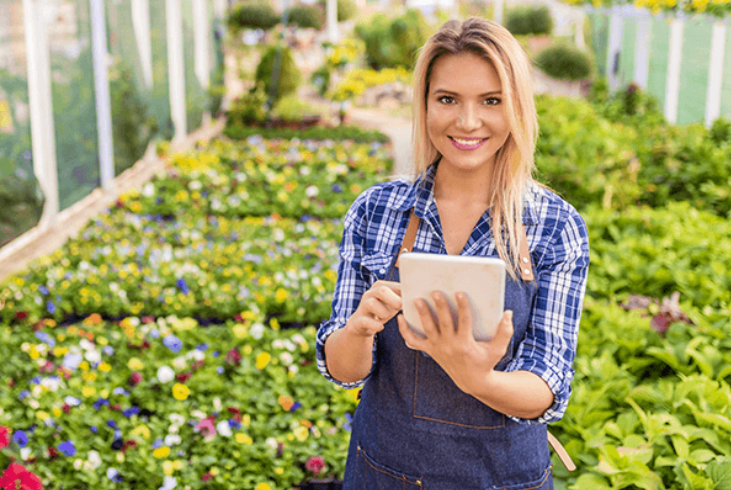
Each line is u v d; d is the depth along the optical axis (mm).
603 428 2865
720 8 9391
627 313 4074
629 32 16500
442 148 1446
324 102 17516
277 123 14922
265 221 7207
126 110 9203
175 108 12258
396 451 1538
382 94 18625
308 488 3102
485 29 1386
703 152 7711
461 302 1193
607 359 3391
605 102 15133
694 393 3041
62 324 4945
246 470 3111
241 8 16188
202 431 3229
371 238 1579
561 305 1468
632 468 2590
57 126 7156
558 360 1427
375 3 24438
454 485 1510
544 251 1474
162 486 2986
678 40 12828
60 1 7273
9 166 6094
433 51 1419
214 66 15602
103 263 5832
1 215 5969
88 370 3938
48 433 3270
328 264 5801
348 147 11570
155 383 3729
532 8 19969
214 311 5000
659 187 7055
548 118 10031
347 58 15664
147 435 3238
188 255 5926
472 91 1380
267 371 3844
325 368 1562
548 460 1577
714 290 4344
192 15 13570
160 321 4441
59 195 7246
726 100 10398
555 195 1536
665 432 2773
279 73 15117
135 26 9891
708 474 2547
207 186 8617
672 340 3588
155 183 8609
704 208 6945
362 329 1368
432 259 1206
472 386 1273
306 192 8188
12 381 3811
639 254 5184
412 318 1279
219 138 13312
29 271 5504
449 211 1541
